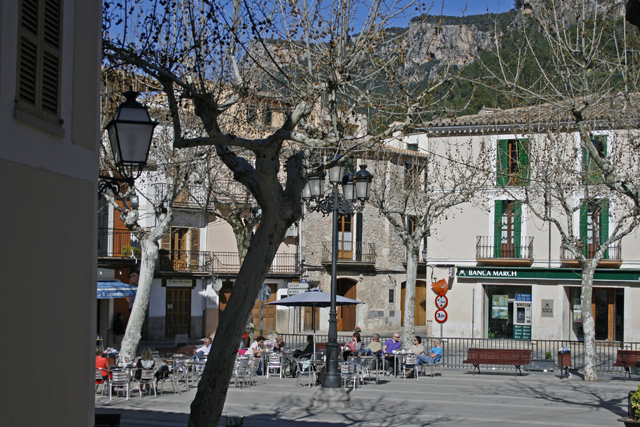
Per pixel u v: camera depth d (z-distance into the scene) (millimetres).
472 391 18500
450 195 30000
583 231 31641
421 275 45594
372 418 14070
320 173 16312
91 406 8211
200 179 23781
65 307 7605
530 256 32469
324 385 15711
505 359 22688
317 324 42188
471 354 23047
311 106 9523
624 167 25688
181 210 34750
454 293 34000
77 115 8000
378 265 42562
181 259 35906
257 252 9070
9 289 6547
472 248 33719
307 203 17312
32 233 6969
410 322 26750
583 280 21547
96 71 8539
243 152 23641
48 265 7266
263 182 8859
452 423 13469
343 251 42000
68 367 7629
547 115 23188
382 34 11859
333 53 11648
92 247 8328
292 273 39844
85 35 8242
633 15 7914
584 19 16641
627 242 31359
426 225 27219
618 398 17281
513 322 33375
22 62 6836
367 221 42094
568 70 16547
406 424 13367
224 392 8969
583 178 21953
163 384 19578
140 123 8312
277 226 9055
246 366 19406
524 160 30766
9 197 6578
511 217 33188
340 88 12219
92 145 8391
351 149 10594
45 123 7184
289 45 12211
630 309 31234
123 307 32844
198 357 19625
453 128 32469
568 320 32719
